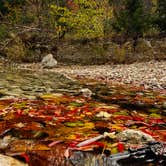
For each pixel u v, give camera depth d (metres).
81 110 5.42
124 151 3.35
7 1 30.98
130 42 27.39
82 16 26.17
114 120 4.80
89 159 3.23
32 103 5.87
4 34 27.86
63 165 3.21
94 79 13.39
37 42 27.95
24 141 3.71
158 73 15.92
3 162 3.15
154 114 5.59
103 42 27.94
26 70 17.70
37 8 30.05
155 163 3.17
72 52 27.09
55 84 10.13
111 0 32.56
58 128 4.21
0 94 7.07
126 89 9.38
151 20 28.28
